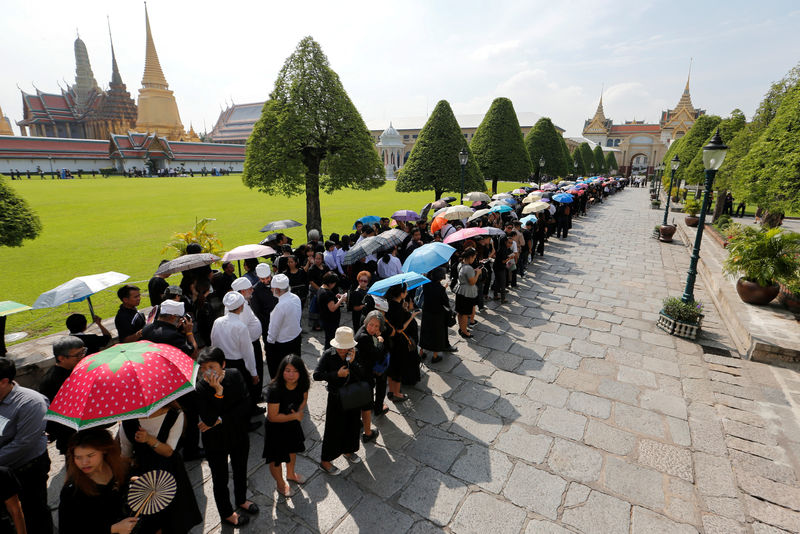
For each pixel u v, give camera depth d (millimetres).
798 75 10352
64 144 71500
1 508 2520
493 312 8812
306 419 5191
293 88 12914
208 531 3566
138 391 2541
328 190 14523
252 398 5035
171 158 79188
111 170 74125
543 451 4531
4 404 2977
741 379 6000
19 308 4445
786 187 8828
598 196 32656
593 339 7430
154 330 4438
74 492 2369
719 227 16875
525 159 24453
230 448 3432
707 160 7000
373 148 14977
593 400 5496
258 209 25484
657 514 3707
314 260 7613
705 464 4316
